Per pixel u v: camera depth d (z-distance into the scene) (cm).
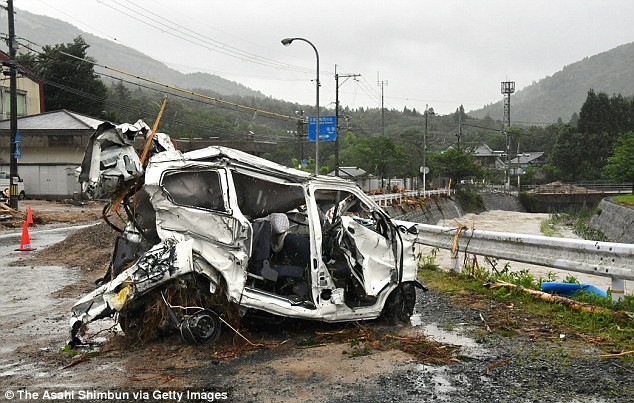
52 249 1706
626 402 529
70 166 4166
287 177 754
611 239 3859
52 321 886
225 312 700
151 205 716
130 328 720
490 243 1169
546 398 539
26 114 4853
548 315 862
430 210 4819
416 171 7219
